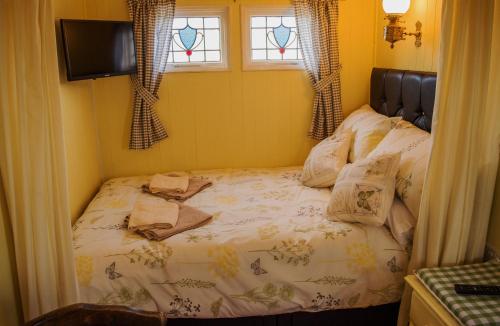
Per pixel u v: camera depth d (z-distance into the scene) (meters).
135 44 3.03
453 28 1.68
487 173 1.82
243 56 3.22
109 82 3.16
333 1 3.13
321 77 3.23
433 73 2.40
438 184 1.81
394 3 2.53
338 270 2.01
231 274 1.99
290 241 2.04
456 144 1.77
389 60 3.07
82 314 1.42
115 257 1.99
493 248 1.91
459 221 1.83
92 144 3.09
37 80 1.56
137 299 1.97
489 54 1.67
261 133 3.38
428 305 1.63
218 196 2.72
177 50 3.24
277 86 3.31
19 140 1.59
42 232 1.66
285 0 3.17
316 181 2.77
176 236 2.12
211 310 2.01
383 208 2.03
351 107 3.43
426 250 1.90
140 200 2.62
